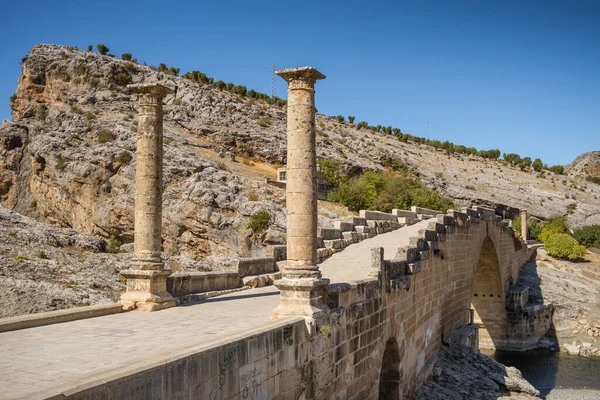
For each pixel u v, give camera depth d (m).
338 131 142.12
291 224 13.65
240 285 21.45
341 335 14.95
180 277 18.11
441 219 31.38
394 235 34.09
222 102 111.81
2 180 87.06
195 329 12.63
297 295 13.30
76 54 105.44
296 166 13.77
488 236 44.47
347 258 26.72
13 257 27.91
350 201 77.12
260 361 10.84
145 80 106.94
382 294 18.88
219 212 62.00
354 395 15.84
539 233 100.44
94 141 79.44
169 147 76.88
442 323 30.33
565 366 47.62
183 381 8.64
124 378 7.51
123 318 14.40
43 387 7.78
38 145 80.25
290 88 14.18
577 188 147.00
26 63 105.19
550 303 57.41
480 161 171.88
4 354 9.98
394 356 20.83
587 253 85.75
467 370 28.39
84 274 28.12
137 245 16.59
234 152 96.56
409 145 166.75
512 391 27.97
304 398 12.61
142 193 16.66
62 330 12.52
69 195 74.19
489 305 53.31
